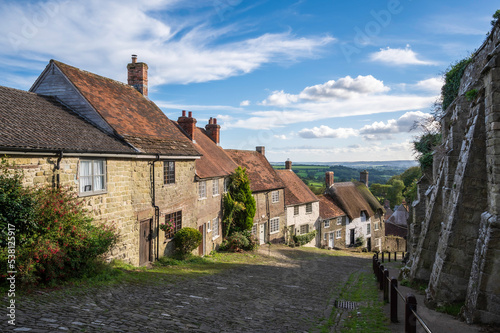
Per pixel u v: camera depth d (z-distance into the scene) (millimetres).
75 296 7449
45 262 8094
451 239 8148
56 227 8516
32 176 8852
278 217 28906
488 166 7293
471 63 12242
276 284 12016
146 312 6770
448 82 15133
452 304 8039
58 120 11422
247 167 28141
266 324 7000
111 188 11742
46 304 6531
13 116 9781
